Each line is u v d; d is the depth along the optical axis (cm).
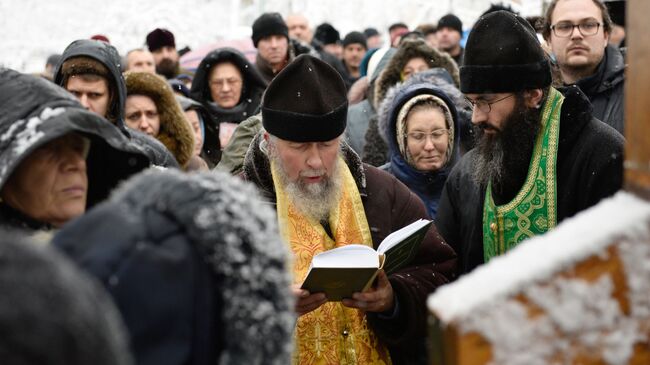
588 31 488
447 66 655
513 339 145
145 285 168
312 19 1206
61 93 242
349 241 339
